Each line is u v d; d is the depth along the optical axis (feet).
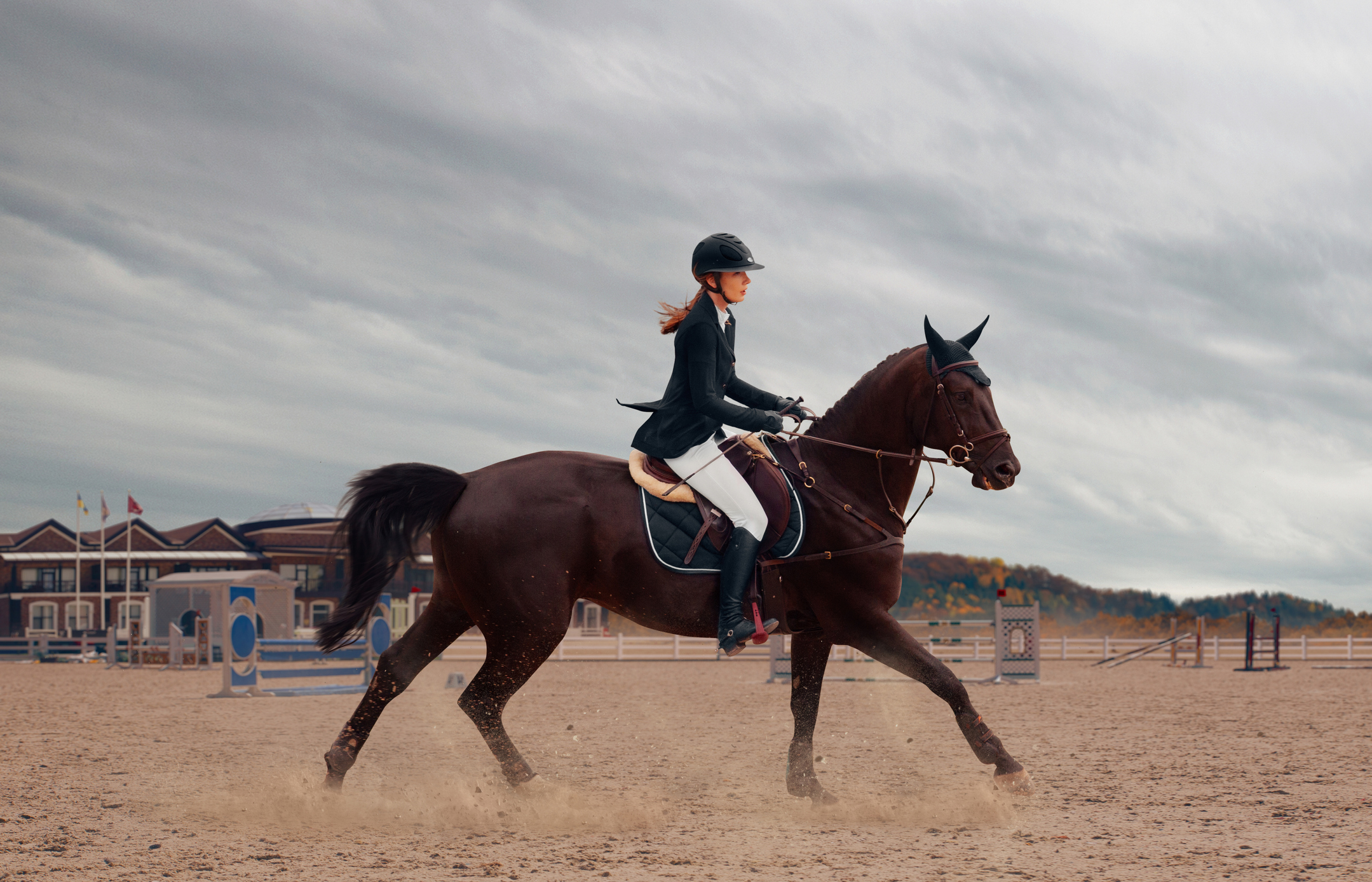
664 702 49.01
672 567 17.79
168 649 88.84
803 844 15.58
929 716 40.88
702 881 13.15
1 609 217.77
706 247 18.81
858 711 43.60
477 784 22.07
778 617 18.08
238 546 222.28
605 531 17.92
